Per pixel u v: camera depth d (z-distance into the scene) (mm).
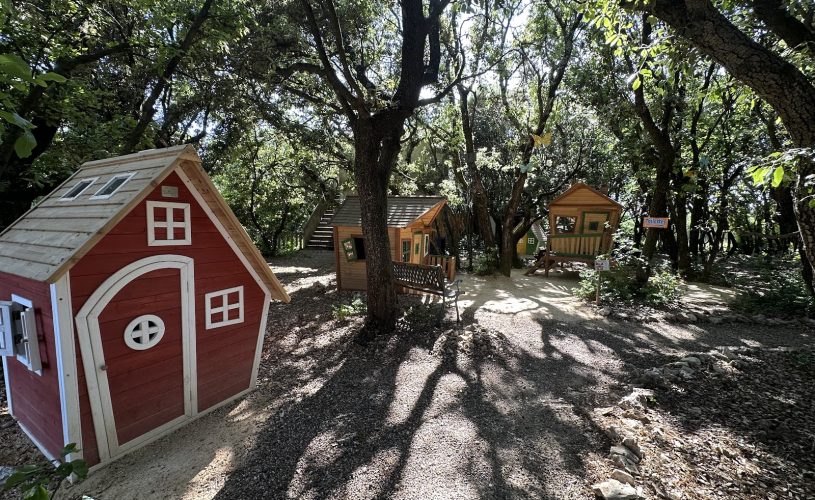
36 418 3436
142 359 3398
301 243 19047
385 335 6238
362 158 6152
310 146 11586
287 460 3146
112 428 3211
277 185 16000
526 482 2738
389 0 8445
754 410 3689
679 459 2918
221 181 16406
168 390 3639
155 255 3426
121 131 6789
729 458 2943
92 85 7367
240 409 4125
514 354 5496
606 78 9586
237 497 2742
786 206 9828
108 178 3730
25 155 1448
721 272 11555
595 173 14391
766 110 8555
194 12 7305
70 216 3420
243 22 7297
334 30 5547
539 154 13297
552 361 5234
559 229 14125
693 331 6578
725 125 10539
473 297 9180
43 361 3086
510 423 3592
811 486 2633
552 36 10484
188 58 6715
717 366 4727
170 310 3596
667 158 9062
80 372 2984
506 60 10047
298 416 3896
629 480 2646
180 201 3586
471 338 5910
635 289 8859
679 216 11148
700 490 2588
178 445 3461
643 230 17281
